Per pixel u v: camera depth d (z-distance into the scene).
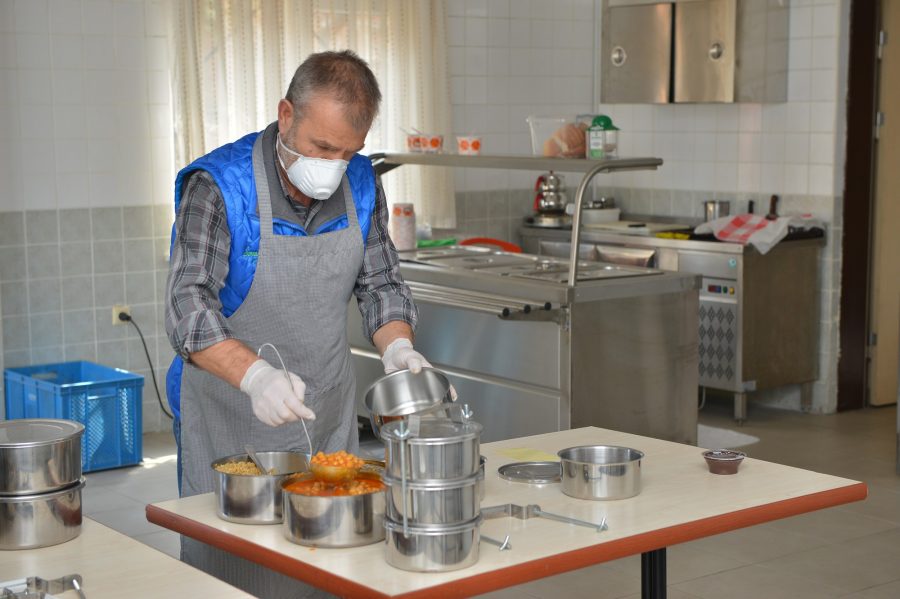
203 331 2.27
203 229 2.47
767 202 6.34
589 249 6.55
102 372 5.40
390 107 6.25
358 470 2.18
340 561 1.96
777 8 6.07
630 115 7.05
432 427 1.98
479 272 4.83
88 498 4.72
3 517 2.06
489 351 4.73
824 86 6.00
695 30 6.13
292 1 5.82
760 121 6.32
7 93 5.22
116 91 5.50
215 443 2.70
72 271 5.47
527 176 7.04
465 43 6.62
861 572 3.86
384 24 6.14
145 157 5.61
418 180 6.41
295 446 2.69
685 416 4.75
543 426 4.51
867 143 6.10
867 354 6.34
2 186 5.25
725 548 4.09
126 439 5.17
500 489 2.41
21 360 5.37
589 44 7.14
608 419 4.52
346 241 2.66
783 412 6.25
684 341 4.70
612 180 7.21
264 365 2.20
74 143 5.42
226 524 2.18
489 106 6.76
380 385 2.33
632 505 2.27
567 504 2.28
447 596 1.84
